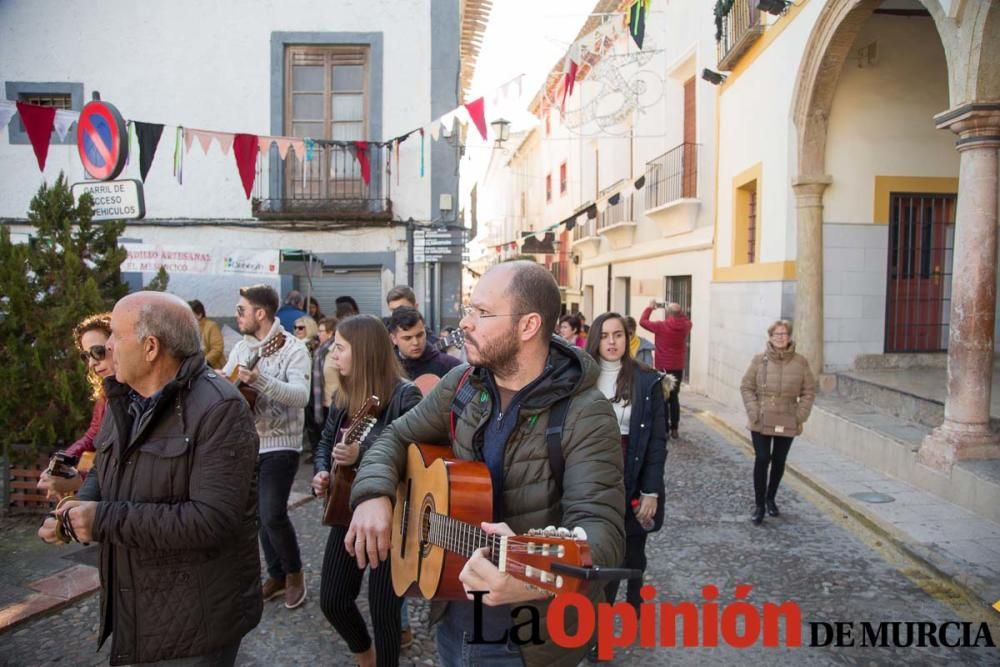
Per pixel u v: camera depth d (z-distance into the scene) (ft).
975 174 19.49
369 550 7.06
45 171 37.04
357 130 37.63
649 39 47.57
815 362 29.50
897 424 24.41
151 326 7.30
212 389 7.47
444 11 37.14
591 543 5.69
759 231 33.32
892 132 29.45
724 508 20.20
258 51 37.19
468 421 6.93
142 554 7.25
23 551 15.60
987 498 18.17
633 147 55.98
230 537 7.47
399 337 13.80
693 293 43.57
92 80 37.09
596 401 6.40
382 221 36.94
